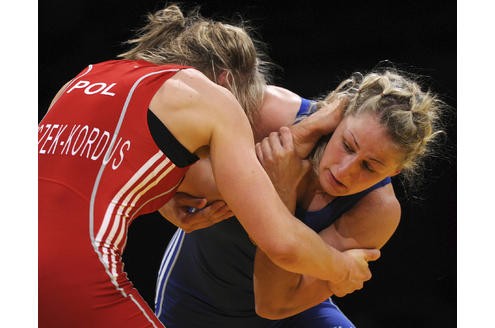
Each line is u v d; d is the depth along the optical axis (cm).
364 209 509
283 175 476
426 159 878
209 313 606
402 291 877
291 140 480
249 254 564
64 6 909
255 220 416
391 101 454
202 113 417
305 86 934
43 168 422
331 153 466
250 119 505
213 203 499
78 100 437
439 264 874
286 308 526
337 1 930
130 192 412
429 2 913
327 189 473
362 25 930
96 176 408
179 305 618
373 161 453
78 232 398
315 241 439
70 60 907
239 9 943
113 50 909
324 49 935
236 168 416
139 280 898
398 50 920
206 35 487
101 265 397
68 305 390
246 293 588
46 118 446
